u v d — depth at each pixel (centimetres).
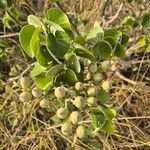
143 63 63
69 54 31
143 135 55
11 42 58
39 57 30
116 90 59
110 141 54
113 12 63
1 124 52
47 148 52
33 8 64
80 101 32
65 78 32
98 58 35
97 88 34
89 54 32
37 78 32
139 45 54
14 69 52
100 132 51
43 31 30
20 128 50
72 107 33
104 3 58
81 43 35
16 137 51
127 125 53
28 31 30
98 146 47
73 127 35
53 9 32
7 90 50
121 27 53
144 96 59
